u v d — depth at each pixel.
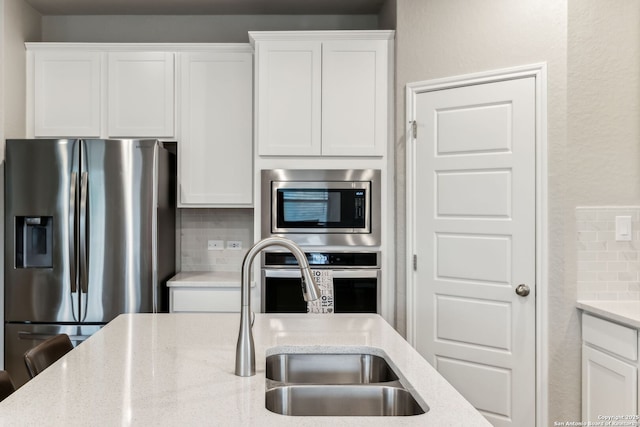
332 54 3.05
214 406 1.10
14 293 2.87
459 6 2.74
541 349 2.47
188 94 3.26
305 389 1.27
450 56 2.77
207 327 1.86
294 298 3.01
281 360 1.60
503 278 2.60
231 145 3.27
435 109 2.83
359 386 1.28
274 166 3.06
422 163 2.88
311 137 3.06
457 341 2.77
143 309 2.87
